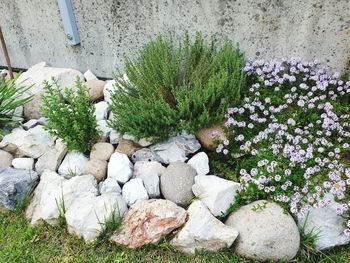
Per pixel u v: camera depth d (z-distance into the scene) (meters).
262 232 2.03
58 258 2.19
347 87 2.58
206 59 2.65
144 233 2.14
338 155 2.28
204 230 2.07
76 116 2.54
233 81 2.54
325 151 2.36
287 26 2.68
